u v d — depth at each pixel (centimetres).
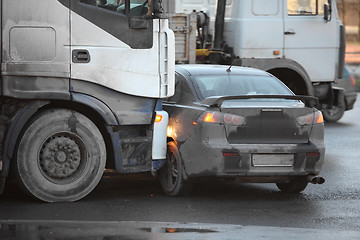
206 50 3269
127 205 1880
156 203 1917
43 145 1883
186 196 2023
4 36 1827
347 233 1570
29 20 1838
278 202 1967
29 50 1838
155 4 1925
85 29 1872
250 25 3266
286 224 1672
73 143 1903
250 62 3272
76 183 1906
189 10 3503
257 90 2116
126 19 1908
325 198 2034
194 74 2127
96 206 1858
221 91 2077
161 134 1972
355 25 5884
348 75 4059
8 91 1823
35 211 1778
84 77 1873
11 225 1588
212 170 1912
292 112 1966
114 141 1931
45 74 1844
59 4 1852
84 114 1983
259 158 1928
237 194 2091
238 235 1513
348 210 1861
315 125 1989
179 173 1986
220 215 1769
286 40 3319
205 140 1922
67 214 1745
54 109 1880
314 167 1972
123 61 1909
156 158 1972
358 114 4475
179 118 2022
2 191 1888
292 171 1948
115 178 2338
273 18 3294
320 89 3472
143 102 1948
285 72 3369
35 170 1867
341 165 2634
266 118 1945
